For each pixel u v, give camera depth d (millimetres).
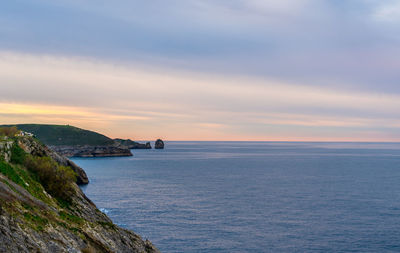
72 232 28484
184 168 193875
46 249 22469
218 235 59969
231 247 54156
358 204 87500
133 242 36500
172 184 122938
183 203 86188
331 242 56875
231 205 84875
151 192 102812
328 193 105188
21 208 25359
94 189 106062
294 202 89812
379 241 57562
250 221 69375
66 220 30859
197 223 67250
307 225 66938
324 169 193625
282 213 76812
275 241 57219
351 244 56094
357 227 65625
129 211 75875
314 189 113688
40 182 40625
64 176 43531
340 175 160250
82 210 43500
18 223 22406
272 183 129625
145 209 78250
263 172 174750
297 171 180875
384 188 116625
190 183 126875
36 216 26016
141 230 61781
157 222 67250
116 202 85562
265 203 88062
